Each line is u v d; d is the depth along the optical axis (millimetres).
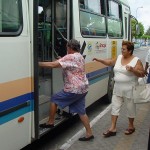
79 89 3941
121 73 4301
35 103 3381
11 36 2996
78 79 3938
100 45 5465
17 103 3115
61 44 4348
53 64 3729
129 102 4398
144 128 4828
